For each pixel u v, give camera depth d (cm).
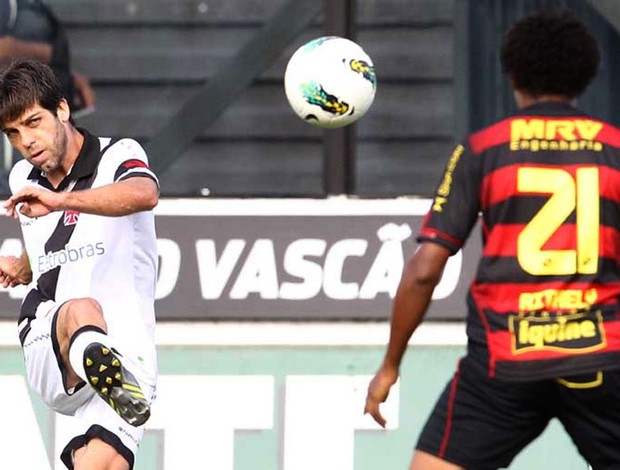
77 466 1811
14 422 2289
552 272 1581
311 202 2284
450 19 2319
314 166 2338
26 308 1870
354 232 2280
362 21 2327
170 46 2352
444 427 1636
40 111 1803
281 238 2283
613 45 2319
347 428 2278
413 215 2277
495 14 2316
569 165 1590
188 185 2350
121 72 2355
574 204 1583
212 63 2353
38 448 2284
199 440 2283
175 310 2281
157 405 2284
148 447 2284
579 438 1623
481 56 2317
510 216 1589
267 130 2345
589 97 2325
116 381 1744
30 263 1884
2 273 1917
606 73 2317
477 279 1611
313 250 2281
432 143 2327
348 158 2331
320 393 2280
